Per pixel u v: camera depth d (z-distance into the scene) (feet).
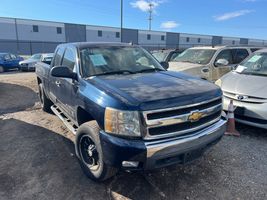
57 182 10.80
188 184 10.53
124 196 9.82
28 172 11.62
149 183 10.64
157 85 10.23
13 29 156.46
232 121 15.49
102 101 9.27
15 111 21.97
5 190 10.30
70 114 13.47
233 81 16.92
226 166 11.91
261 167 11.82
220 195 9.78
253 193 9.88
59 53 16.15
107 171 9.90
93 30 183.73
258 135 15.58
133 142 8.56
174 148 8.85
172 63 27.66
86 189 10.29
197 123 9.59
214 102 10.29
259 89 15.14
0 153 13.56
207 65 25.22
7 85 36.01
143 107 8.49
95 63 12.49
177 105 8.95
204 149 10.03
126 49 14.40
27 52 154.40
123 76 11.66
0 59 61.62
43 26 165.78
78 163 12.36
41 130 16.90
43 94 20.52
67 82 13.00
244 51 27.96
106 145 9.01
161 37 210.59
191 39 225.97
